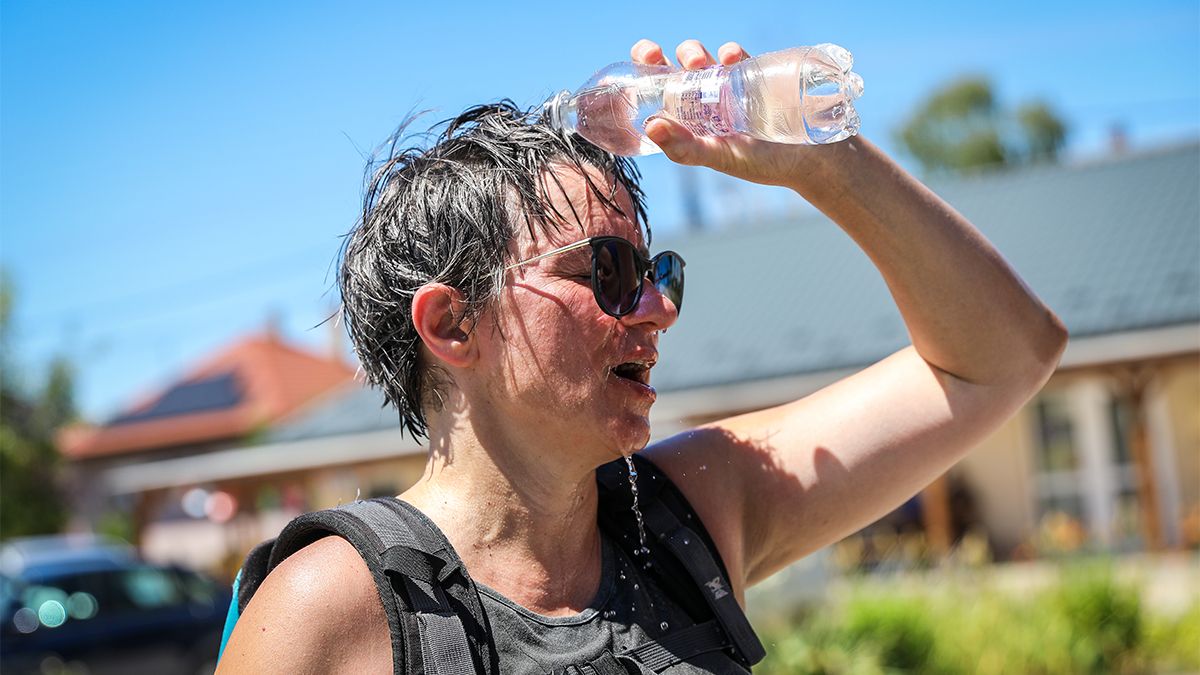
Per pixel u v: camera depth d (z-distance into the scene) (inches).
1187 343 509.0
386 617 57.3
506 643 60.2
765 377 585.9
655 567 68.4
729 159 69.4
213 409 1256.2
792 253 730.2
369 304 67.6
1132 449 584.7
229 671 56.5
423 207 66.0
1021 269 602.9
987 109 1647.4
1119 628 337.4
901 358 82.5
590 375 64.6
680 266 72.1
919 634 317.7
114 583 436.8
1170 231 594.9
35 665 406.6
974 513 607.2
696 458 76.4
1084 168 700.7
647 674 62.4
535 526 64.8
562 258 64.9
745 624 68.1
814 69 67.3
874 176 72.2
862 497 78.7
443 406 66.6
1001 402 79.2
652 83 70.3
